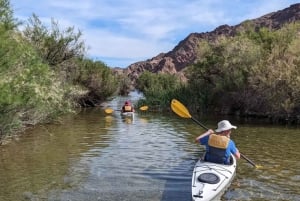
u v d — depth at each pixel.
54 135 17.38
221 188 8.47
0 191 8.87
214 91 30.44
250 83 26.28
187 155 12.93
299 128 20.64
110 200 8.30
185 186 9.34
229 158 9.84
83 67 35.19
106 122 23.17
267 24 130.50
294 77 23.55
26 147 14.24
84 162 11.78
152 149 14.00
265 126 21.50
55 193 8.73
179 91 33.41
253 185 9.40
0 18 12.13
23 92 12.89
